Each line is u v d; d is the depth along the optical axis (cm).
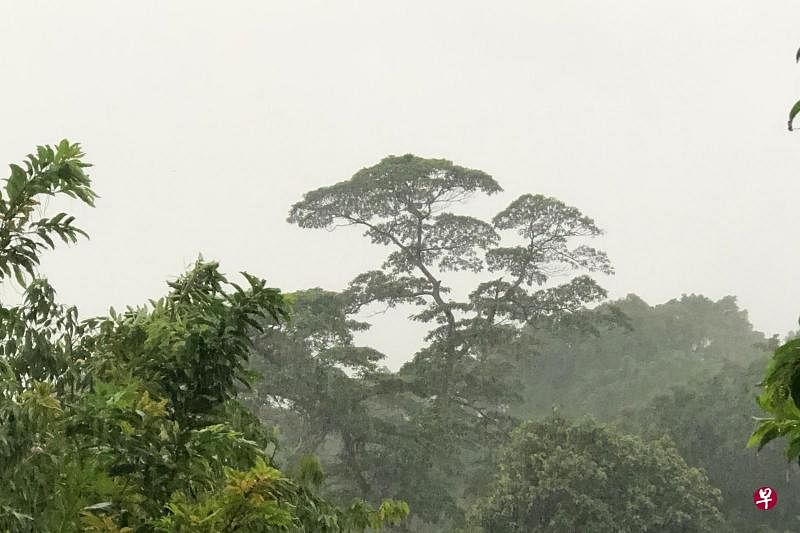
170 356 695
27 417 582
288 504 651
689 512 3581
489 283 5047
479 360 5294
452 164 5053
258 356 4100
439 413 4506
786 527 4412
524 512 3509
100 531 570
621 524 3444
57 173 643
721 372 5416
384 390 4459
